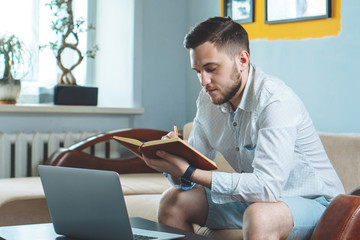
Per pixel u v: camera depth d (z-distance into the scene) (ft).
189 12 12.00
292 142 4.99
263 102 5.15
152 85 11.69
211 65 5.16
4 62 10.01
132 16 11.28
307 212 4.95
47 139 10.25
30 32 11.07
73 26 10.72
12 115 10.16
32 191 7.45
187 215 5.60
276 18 9.52
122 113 11.29
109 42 11.88
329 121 8.75
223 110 5.77
